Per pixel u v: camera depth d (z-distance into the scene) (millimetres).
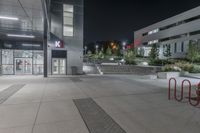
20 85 13547
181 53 55938
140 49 72375
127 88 12227
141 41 83688
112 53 83250
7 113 6445
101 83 14930
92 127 5176
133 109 7027
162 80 17297
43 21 15453
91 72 26438
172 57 60781
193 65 23406
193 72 22141
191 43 40594
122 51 88625
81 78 19016
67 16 23688
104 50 101812
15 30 18844
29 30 18859
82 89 11820
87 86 13180
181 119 5855
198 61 33250
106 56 71312
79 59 24203
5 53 22703
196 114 6379
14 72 23047
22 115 6227
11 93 10281
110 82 15617
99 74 24797
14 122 5535
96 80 17141
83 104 7816
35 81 16156
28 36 20953
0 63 22469
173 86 13211
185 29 54719
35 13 13133
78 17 24188
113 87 12711
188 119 5855
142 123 5496
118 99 8820
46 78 18797
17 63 23156
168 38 63719
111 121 5676
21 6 11391
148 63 40625
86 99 8805
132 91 11047
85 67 29422
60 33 23328
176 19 59406
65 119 5840
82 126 5246
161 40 68062
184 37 55125
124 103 8008
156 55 53562
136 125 5336
